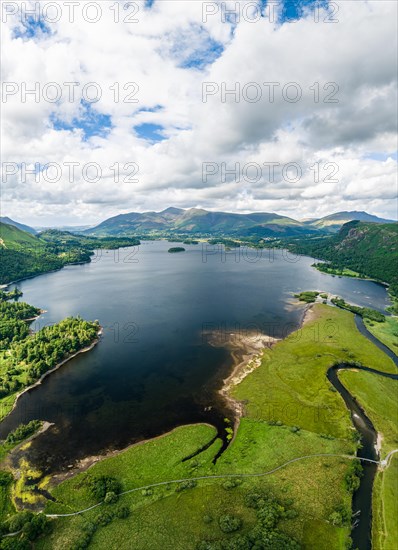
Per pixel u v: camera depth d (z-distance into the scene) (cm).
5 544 6269
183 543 6366
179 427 9769
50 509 7212
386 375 12838
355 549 6247
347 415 10144
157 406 10812
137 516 6956
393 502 7238
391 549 6297
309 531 6556
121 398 11288
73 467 8350
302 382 11988
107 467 8312
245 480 7806
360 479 7862
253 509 7044
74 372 13088
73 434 9550
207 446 8988
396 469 8169
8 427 9962
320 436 9219
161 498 7381
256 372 12800
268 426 9669
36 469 8312
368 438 9288
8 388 11806
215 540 6378
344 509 6994
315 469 8081
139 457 8619
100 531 6644
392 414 10381
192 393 11512
